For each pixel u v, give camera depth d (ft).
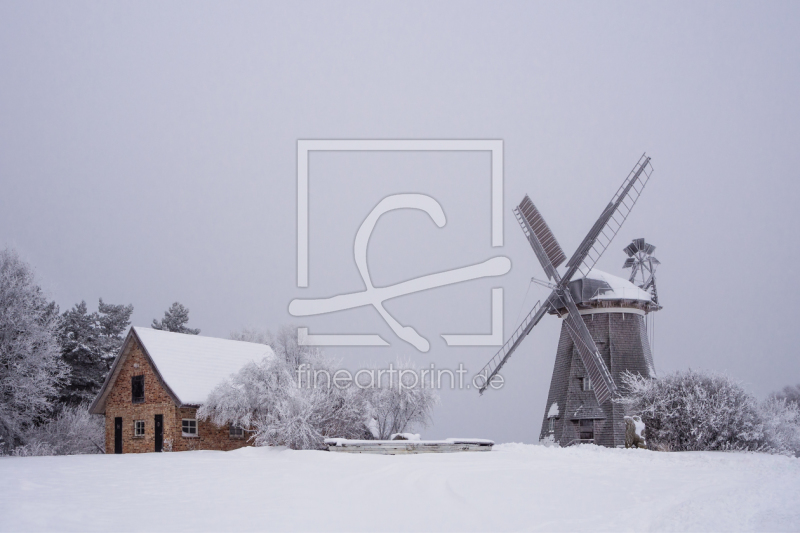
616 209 133.59
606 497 46.26
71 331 169.48
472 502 44.83
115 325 179.11
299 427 99.50
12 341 114.11
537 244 142.31
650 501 43.93
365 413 114.42
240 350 141.90
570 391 130.62
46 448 135.03
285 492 51.42
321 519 39.09
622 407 124.16
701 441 91.35
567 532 34.22
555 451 95.86
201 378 122.72
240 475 64.95
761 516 34.73
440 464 75.05
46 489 53.83
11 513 41.24
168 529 36.37
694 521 34.35
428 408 128.47
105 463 81.92
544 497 46.57
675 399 94.07
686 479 57.21
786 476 56.39
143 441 120.98
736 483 52.95
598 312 131.75
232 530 35.94
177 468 73.51
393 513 41.01
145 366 122.42
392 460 81.10
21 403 114.32
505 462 78.02
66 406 160.76
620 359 128.77
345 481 59.06
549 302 137.90
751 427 89.81
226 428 123.95
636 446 96.53
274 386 104.88
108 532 35.63
